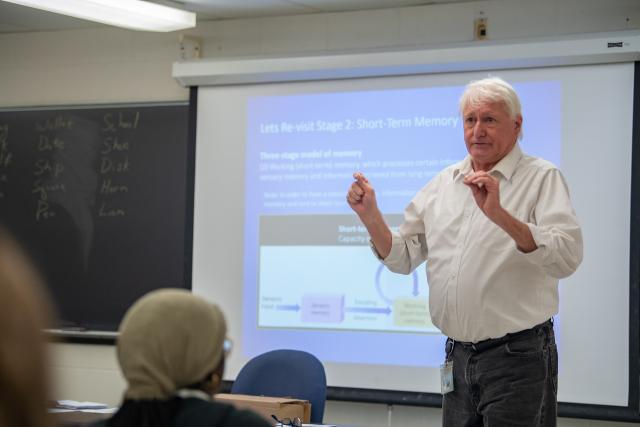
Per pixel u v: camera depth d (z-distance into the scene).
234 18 4.78
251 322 4.54
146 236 4.89
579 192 4.05
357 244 4.40
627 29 4.12
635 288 3.94
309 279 4.47
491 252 2.34
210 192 4.66
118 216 4.95
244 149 4.61
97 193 5.00
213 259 4.63
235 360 4.55
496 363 2.30
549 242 2.17
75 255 5.02
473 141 2.40
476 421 2.39
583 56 4.01
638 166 3.97
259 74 4.54
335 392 4.35
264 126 4.58
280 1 4.45
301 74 4.49
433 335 4.25
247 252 4.58
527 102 4.13
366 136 4.41
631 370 3.93
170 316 1.30
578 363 4.00
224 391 4.53
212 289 4.62
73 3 4.01
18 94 5.18
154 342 1.29
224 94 4.66
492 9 4.32
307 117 4.51
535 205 2.37
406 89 4.35
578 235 2.26
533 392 2.27
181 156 4.85
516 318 2.29
